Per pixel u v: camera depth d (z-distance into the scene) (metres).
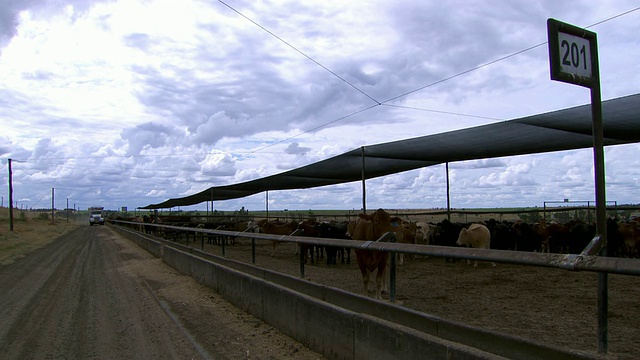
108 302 9.04
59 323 7.43
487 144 14.42
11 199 47.88
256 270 8.65
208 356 5.39
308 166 19.83
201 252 12.62
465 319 6.00
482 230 14.83
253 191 34.66
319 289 6.47
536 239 17.23
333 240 5.97
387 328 4.04
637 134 12.11
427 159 18.03
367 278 8.05
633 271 2.52
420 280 10.09
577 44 3.32
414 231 16.36
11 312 8.45
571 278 9.63
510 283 9.23
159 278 11.93
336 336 4.87
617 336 4.93
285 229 19.53
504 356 3.53
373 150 15.95
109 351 5.80
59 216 147.25
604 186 3.24
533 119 10.95
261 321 6.90
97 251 22.91
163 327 6.84
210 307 8.05
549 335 5.06
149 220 39.25
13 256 21.09
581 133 12.48
